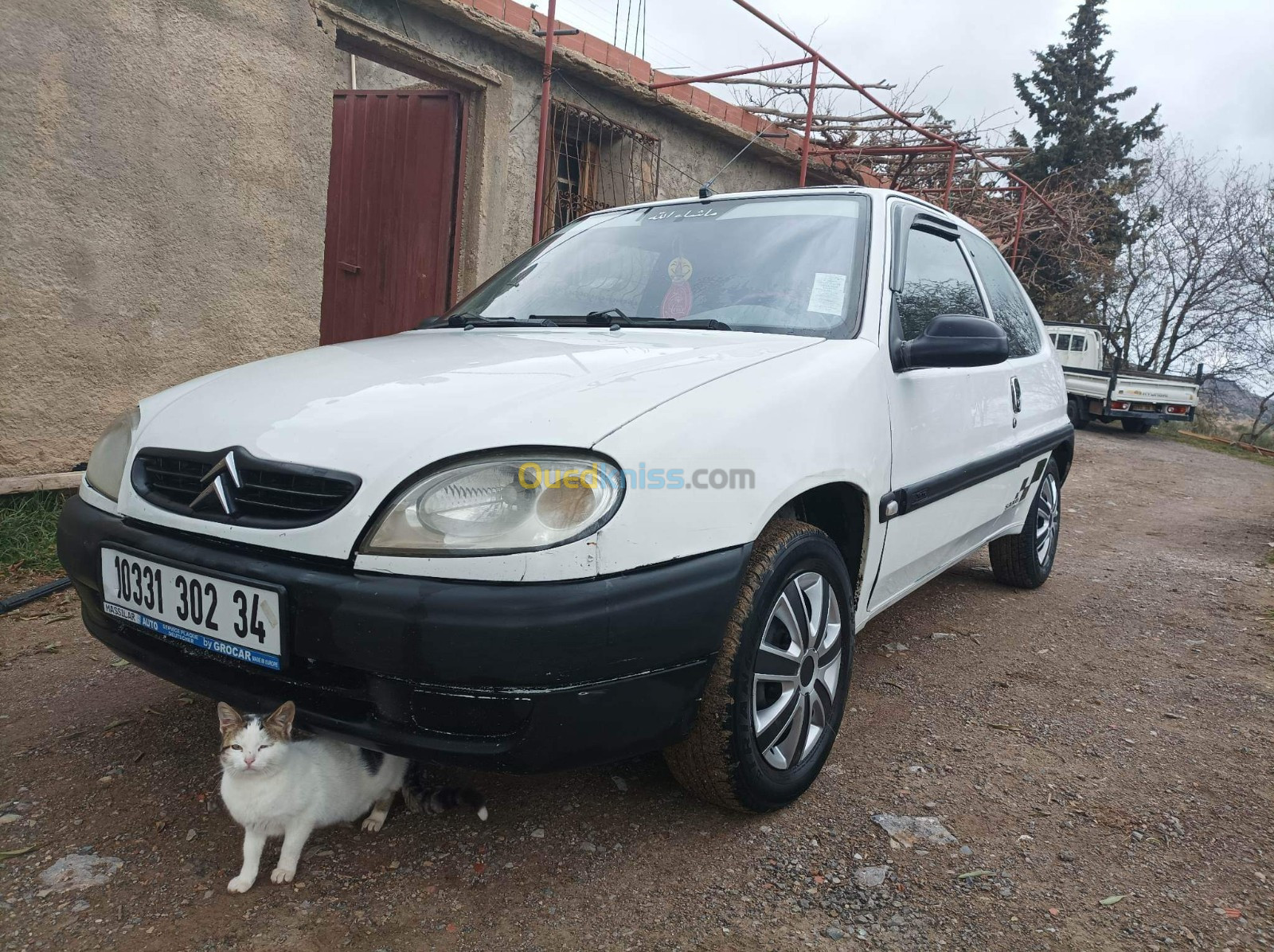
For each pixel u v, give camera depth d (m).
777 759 2.22
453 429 1.80
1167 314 23.69
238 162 5.04
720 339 2.50
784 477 2.09
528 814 2.25
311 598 1.75
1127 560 5.64
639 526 1.78
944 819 2.27
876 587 2.72
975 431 3.29
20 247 4.26
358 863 2.02
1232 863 2.13
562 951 1.75
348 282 7.09
